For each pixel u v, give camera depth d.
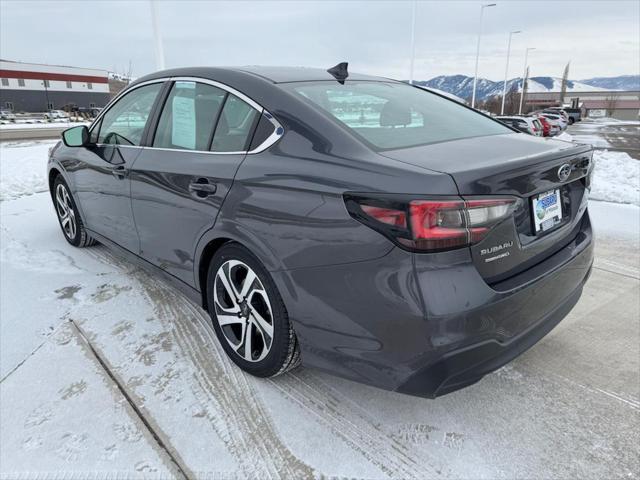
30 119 48.25
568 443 1.97
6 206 5.76
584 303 3.20
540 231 2.00
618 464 1.86
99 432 2.02
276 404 2.18
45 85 69.44
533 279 1.88
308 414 2.12
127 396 2.23
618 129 36.12
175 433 2.01
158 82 2.96
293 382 2.34
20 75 67.50
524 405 2.20
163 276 2.93
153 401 2.20
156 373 2.40
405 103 2.57
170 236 2.68
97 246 4.29
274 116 2.18
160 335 2.76
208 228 2.34
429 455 1.90
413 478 1.80
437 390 1.73
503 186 1.74
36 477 1.80
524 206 1.90
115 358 2.53
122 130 3.20
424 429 2.04
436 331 1.64
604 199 5.95
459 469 1.84
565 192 2.20
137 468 1.84
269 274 2.10
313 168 1.92
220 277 2.39
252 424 2.06
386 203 1.65
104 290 3.35
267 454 1.91
